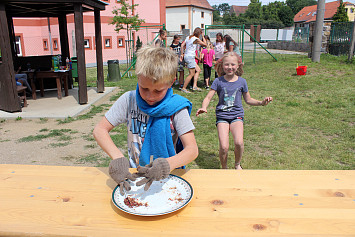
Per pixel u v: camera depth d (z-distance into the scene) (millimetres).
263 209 1298
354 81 9188
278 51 25844
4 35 6488
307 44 24156
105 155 4531
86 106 7523
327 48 16422
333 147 4578
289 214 1258
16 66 9312
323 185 1519
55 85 10188
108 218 1241
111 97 8906
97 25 8922
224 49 9664
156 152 1714
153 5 23516
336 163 4031
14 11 9062
